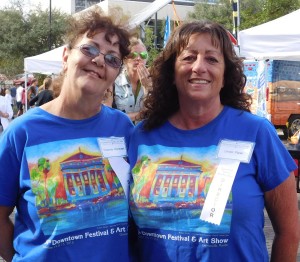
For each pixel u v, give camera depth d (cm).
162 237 216
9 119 1212
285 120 1656
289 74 1647
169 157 223
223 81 232
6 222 229
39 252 211
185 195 213
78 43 221
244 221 208
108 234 218
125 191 226
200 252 209
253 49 719
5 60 4316
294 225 217
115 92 419
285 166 215
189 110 224
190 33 221
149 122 235
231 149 215
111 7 238
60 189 213
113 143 229
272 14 2244
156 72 237
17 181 220
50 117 221
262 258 214
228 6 3912
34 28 4356
